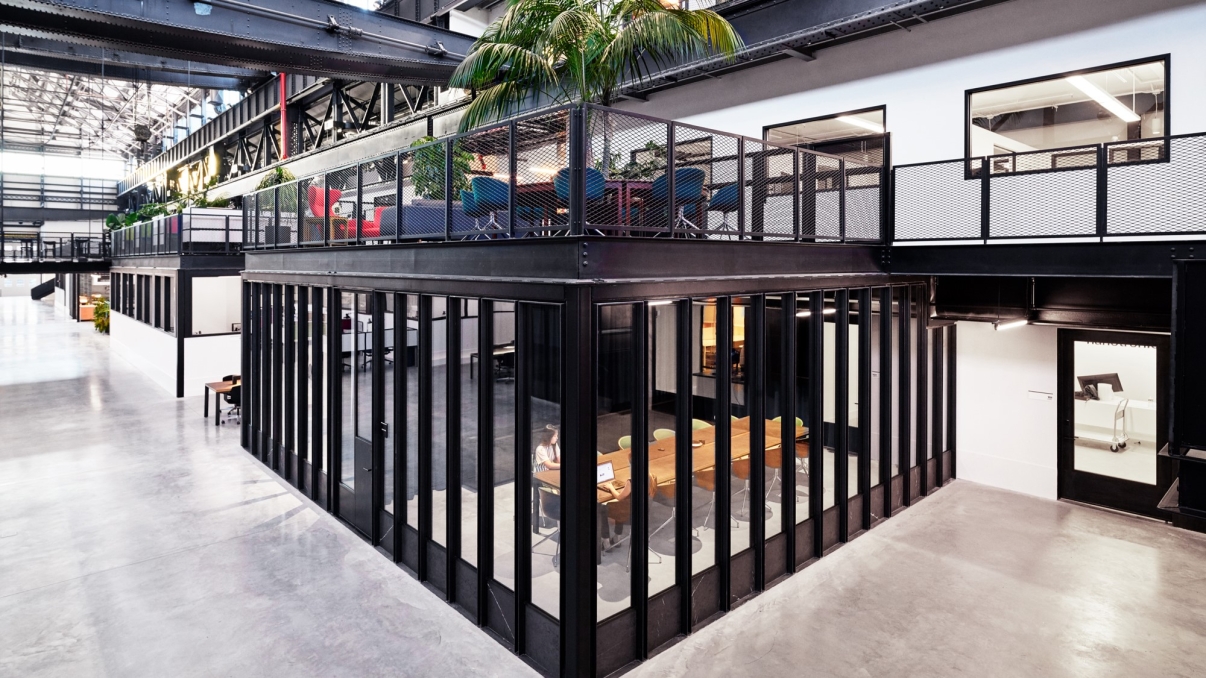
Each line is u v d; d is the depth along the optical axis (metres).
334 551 7.41
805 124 9.95
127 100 31.53
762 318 6.50
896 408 8.68
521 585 5.51
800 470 8.06
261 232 10.88
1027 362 9.02
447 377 6.28
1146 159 6.98
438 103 17.70
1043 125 7.80
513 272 5.52
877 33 8.97
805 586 6.63
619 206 5.30
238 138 26.44
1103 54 7.23
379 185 7.52
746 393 6.64
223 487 9.41
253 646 5.54
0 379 17.47
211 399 15.34
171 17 9.48
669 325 7.44
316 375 8.76
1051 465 8.90
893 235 8.20
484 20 16.69
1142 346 8.15
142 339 18.94
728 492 6.14
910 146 8.79
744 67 10.46
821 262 7.28
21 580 6.59
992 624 5.87
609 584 5.81
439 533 6.79
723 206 6.29
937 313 8.97
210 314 17.14
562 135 5.16
